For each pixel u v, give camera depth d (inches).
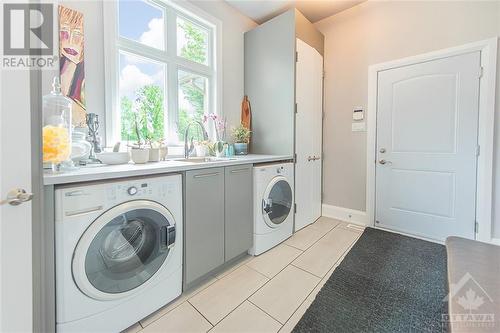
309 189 113.6
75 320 39.6
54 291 37.6
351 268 73.0
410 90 97.7
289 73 99.2
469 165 85.9
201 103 101.5
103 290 42.6
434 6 91.2
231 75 111.4
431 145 93.7
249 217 79.4
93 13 65.4
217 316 52.7
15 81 32.2
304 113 107.2
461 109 86.7
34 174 34.4
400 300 57.6
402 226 102.3
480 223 83.8
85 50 63.9
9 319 32.5
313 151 116.1
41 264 35.5
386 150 105.4
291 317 52.3
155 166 54.7
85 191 40.0
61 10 58.7
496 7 79.4
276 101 104.7
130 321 47.7
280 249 87.0
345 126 118.4
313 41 112.7
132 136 77.7
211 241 65.6
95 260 41.6
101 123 67.9
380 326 49.3
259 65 110.9
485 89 81.5
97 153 61.4
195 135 99.1
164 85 86.7
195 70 96.7
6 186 31.3
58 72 58.6
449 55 88.0
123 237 47.4
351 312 53.6
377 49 106.3
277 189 90.4
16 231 32.6
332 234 101.4
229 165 70.9
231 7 109.8
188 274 59.4
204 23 99.5
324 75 124.7
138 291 48.3
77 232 39.1
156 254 51.7
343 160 120.0
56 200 37.3
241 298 59.0
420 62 94.6
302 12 116.3
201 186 62.4
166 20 85.6
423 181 96.3
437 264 75.0
